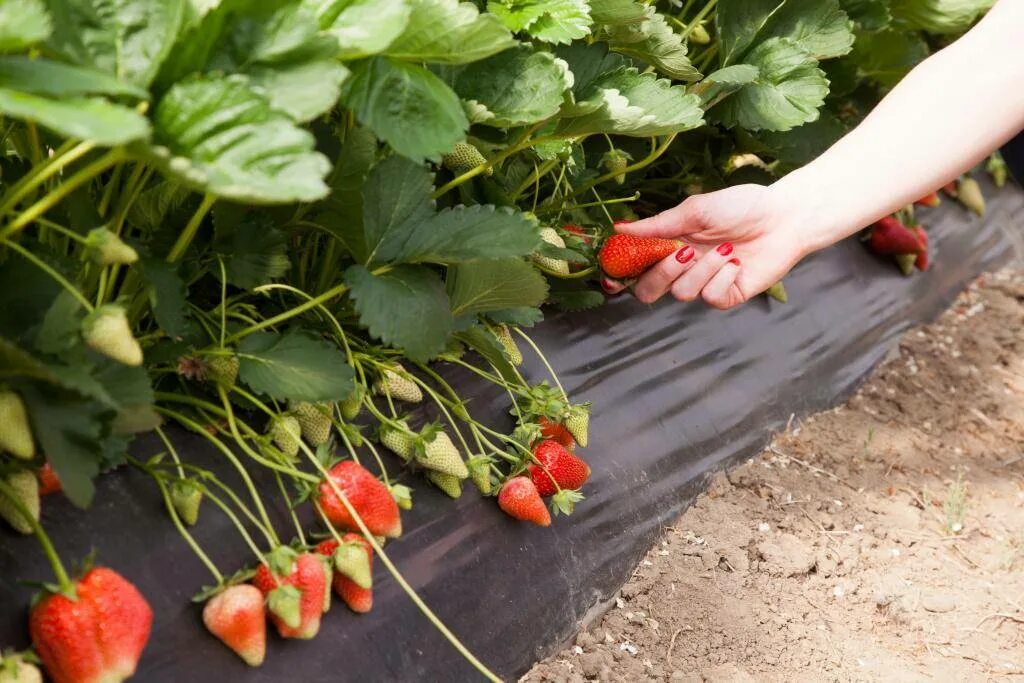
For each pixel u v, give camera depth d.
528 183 1.23
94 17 0.89
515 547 1.17
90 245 0.91
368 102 0.97
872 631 1.28
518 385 1.21
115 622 0.91
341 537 1.03
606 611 1.24
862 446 1.52
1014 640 1.29
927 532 1.41
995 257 2.06
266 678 1.00
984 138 1.21
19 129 1.02
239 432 1.06
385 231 1.05
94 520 0.98
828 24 1.32
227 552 1.02
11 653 0.92
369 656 1.05
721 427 1.43
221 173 0.87
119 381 0.94
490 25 0.97
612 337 1.37
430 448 1.10
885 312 1.72
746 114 1.32
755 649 1.23
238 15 0.91
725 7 1.32
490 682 1.11
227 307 1.08
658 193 1.47
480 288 1.10
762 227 1.24
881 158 1.22
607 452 1.29
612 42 1.20
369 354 1.13
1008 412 1.65
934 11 1.50
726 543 1.33
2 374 0.90
